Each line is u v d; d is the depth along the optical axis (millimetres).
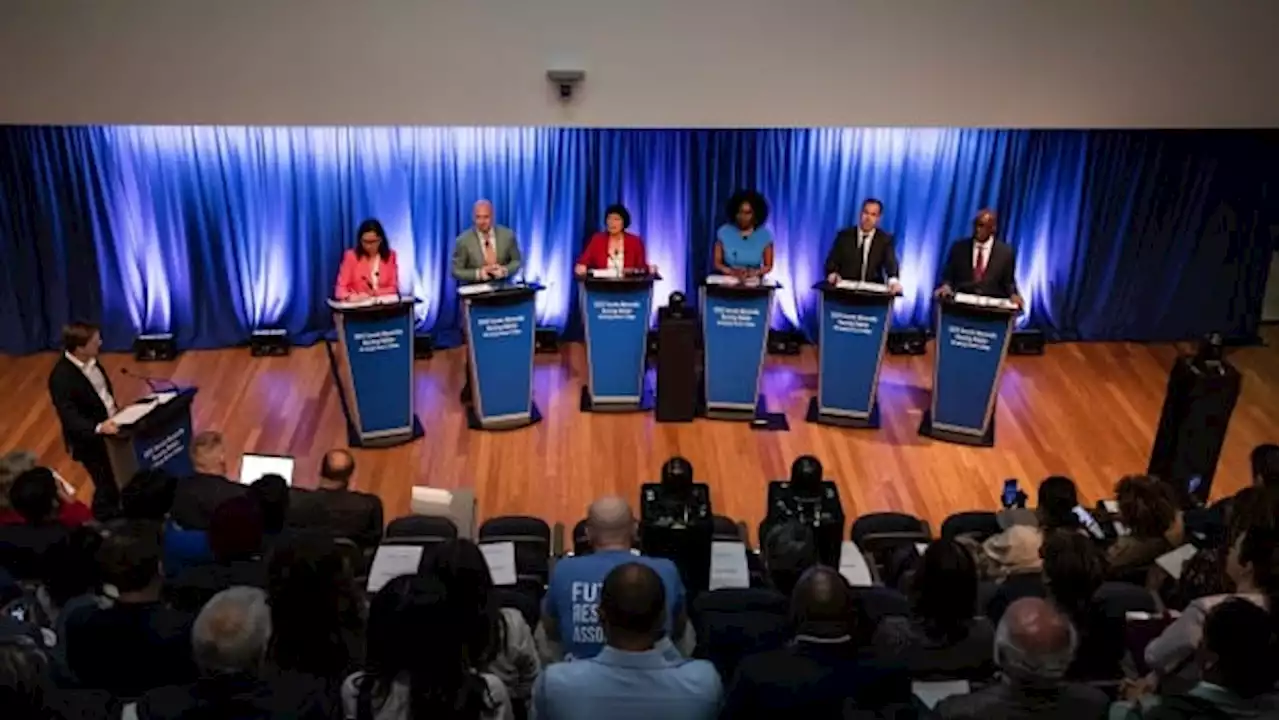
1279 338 12156
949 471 9555
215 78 9547
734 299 9789
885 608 5148
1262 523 5062
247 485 6359
